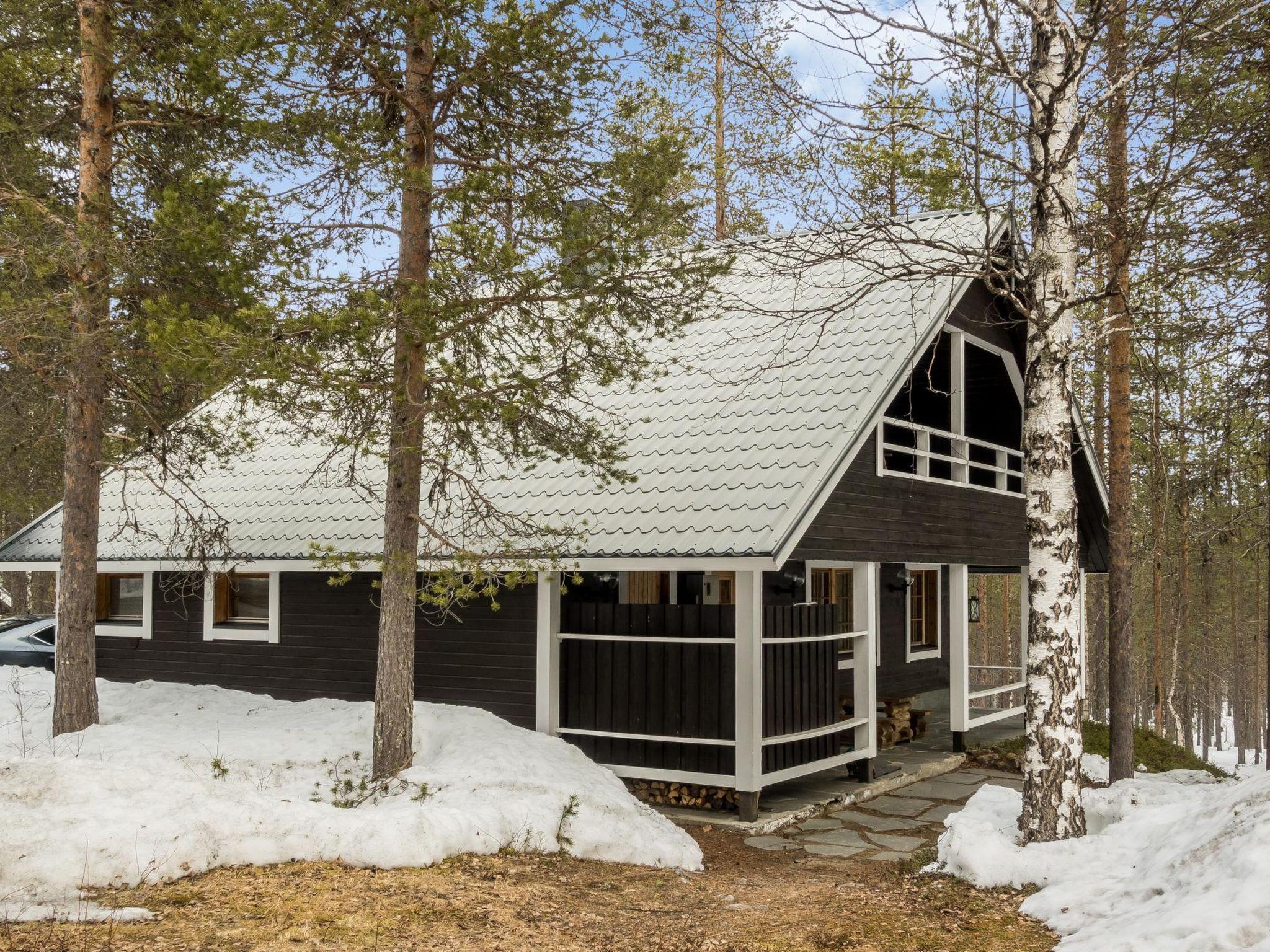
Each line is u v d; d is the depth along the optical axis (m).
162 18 10.95
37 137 11.71
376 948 6.07
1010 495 17.44
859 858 9.68
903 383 12.55
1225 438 13.85
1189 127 10.55
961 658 15.62
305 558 12.85
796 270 9.27
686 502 11.14
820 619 12.38
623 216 9.15
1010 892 7.37
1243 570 35.94
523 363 9.35
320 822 7.93
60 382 11.29
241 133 10.35
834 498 11.83
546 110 9.59
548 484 12.49
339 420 9.19
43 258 10.48
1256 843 5.91
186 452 12.95
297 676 14.16
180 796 7.99
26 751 10.60
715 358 13.79
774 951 6.43
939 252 13.62
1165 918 5.70
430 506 11.20
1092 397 24.86
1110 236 9.19
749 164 9.66
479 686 12.51
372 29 9.14
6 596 31.03
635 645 11.66
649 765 11.50
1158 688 24.22
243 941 6.03
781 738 11.21
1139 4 8.80
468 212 9.25
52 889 6.72
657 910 7.43
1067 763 7.84
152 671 15.42
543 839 8.66
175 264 10.77
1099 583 31.39
